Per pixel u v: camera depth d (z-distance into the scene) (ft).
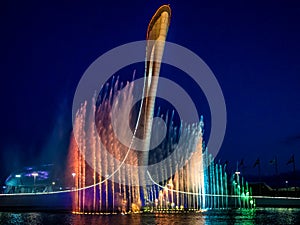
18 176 237.04
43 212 153.69
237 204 216.95
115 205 166.30
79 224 106.93
